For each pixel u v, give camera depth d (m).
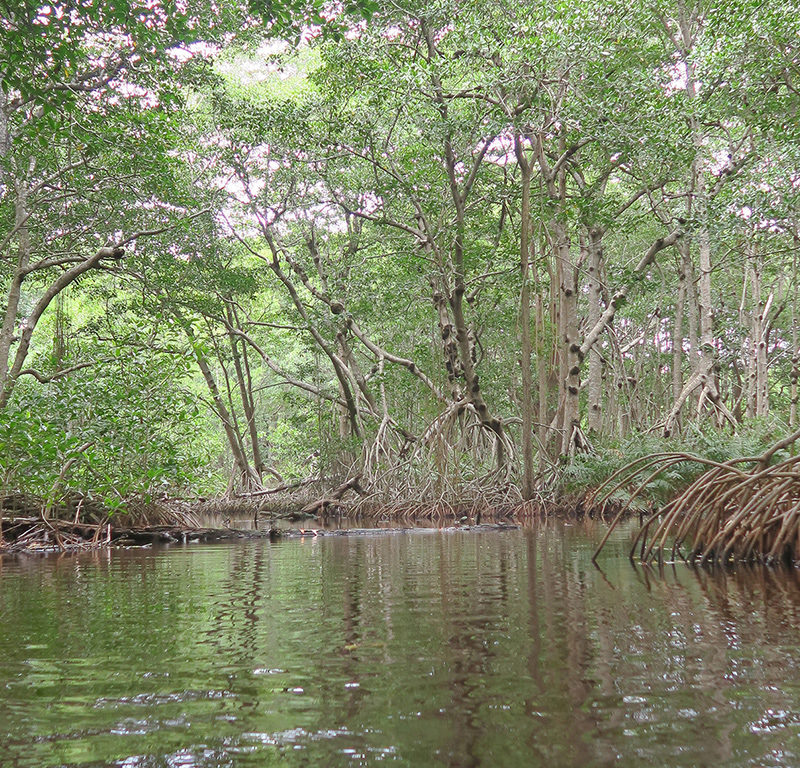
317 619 3.16
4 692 2.02
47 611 3.57
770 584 4.26
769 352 29.33
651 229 22.95
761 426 14.02
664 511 5.77
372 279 20.05
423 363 21.06
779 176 13.47
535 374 20.89
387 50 14.54
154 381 10.29
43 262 13.54
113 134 13.27
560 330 17.58
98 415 9.66
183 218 16.02
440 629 2.87
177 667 2.29
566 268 17.14
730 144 16.27
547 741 1.57
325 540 9.10
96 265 13.20
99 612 3.50
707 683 2.03
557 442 16.55
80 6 10.08
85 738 1.63
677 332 22.19
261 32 15.67
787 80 12.95
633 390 26.42
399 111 14.36
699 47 13.09
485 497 15.23
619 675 2.12
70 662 2.39
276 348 32.28
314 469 21.16
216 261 19.64
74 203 15.37
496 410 20.95
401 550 7.16
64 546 8.50
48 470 9.13
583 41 12.34
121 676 2.19
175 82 15.12
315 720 1.73
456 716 1.75
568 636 2.70
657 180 15.02
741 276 27.36
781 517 5.50
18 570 5.87
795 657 2.33
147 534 9.60
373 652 2.46
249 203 18.81
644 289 17.84
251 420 24.56
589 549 6.94
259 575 5.09
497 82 13.02
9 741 1.62
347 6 9.77
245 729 1.68
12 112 13.45
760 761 1.45
